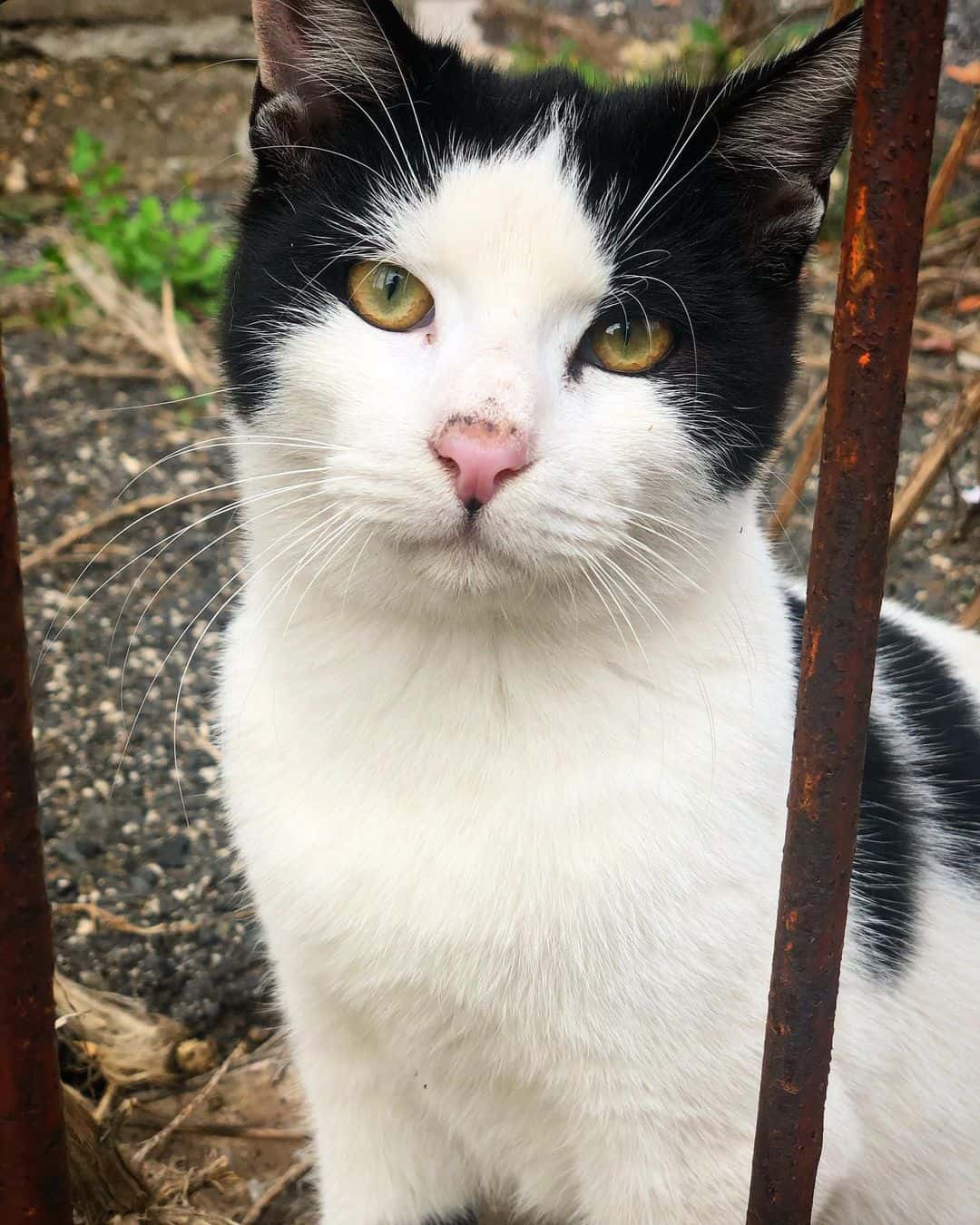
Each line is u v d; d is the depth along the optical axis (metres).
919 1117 0.33
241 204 0.32
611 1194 0.31
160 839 0.46
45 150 0.85
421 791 0.29
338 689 0.30
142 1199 0.36
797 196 0.30
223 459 0.63
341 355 0.29
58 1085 0.25
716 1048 0.29
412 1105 0.34
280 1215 0.38
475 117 0.30
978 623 0.46
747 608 0.30
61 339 0.71
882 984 0.32
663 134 0.30
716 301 0.30
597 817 0.28
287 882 0.30
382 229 0.29
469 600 0.28
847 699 0.22
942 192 0.42
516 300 0.28
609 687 0.29
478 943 0.29
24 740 0.23
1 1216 0.26
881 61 0.19
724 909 0.29
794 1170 0.25
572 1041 0.29
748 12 0.67
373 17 0.30
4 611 0.22
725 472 0.30
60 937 0.43
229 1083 0.41
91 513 0.60
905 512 0.45
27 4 0.83
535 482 0.27
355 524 0.28
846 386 0.20
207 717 0.50
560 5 0.93
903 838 0.33
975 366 0.64
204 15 0.85
